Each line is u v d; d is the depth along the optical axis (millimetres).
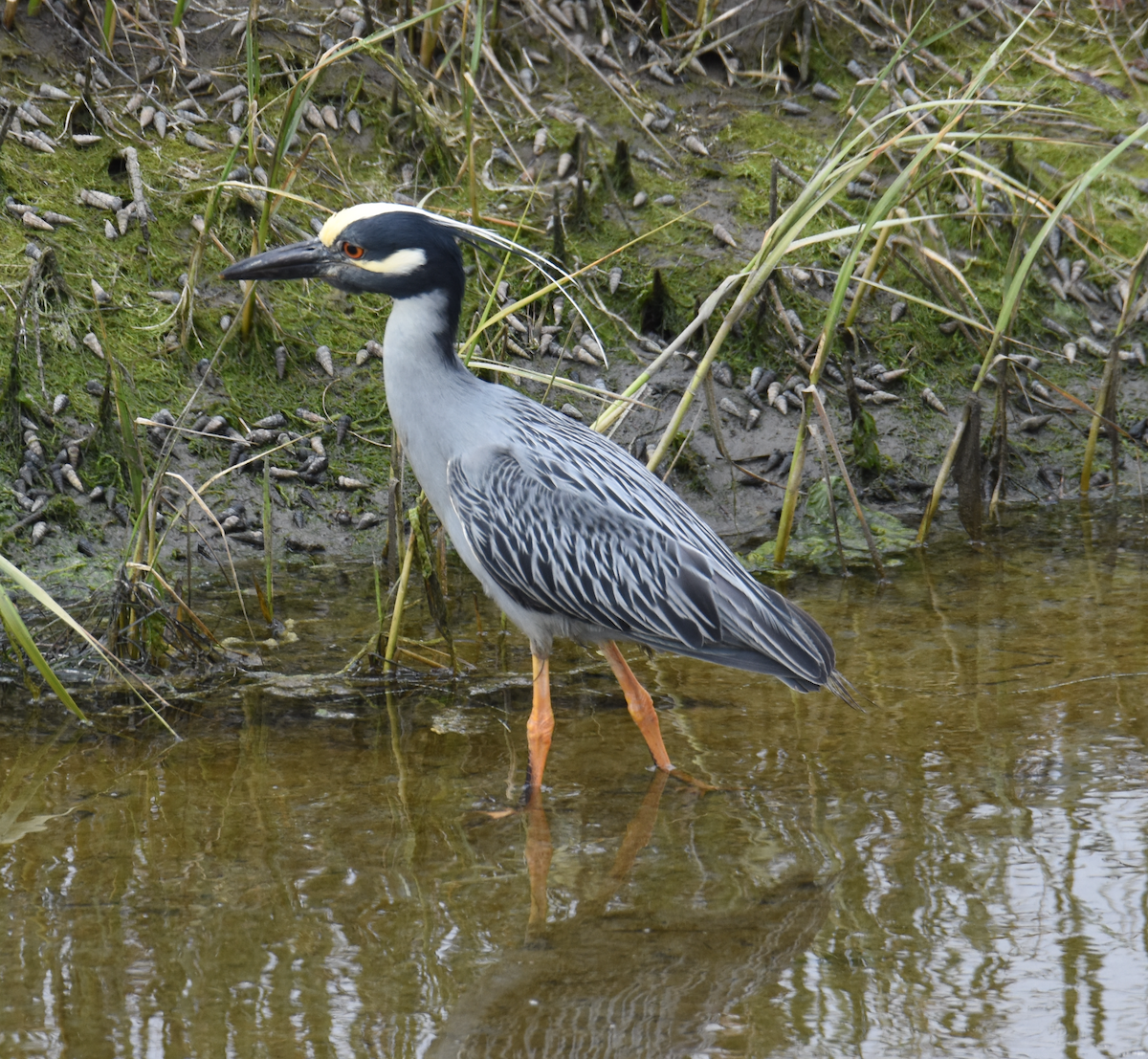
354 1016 6496
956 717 9758
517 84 16969
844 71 17859
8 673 10297
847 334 15086
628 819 8477
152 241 14391
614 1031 6406
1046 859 7910
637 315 14789
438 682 10414
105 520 12398
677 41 17875
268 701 10008
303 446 13391
